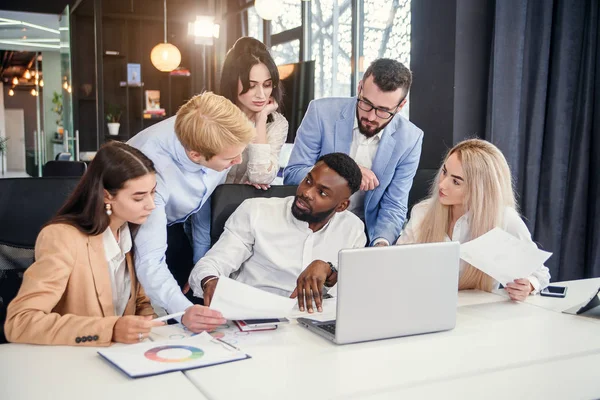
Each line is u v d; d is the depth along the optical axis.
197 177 2.00
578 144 3.35
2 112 18.39
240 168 2.43
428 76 3.88
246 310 1.52
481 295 2.05
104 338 1.42
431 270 1.56
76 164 4.12
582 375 1.32
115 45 8.05
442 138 3.82
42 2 7.42
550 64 3.44
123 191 1.55
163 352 1.38
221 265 2.02
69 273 1.53
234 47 2.31
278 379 1.25
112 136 7.91
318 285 1.73
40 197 2.01
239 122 1.71
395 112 2.29
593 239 3.29
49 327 1.43
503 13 3.46
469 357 1.42
